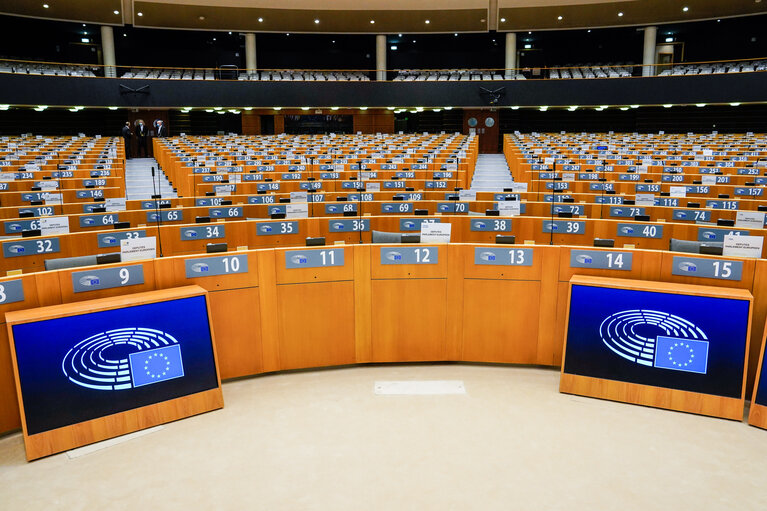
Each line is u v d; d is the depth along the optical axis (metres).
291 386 4.86
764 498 3.32
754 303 4.39
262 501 3.31
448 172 14.48
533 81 27.02
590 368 4.58
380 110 30.34
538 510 3.21
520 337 5.19
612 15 27.56
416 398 4.60
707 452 3.79
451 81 27.45
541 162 17.38
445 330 5.26
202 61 33.88
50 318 3.91
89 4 25.98
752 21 28.50
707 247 4.93
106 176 14.81
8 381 4.13
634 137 24.22
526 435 4.01
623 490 3.39
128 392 4.13
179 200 10.29
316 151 20.23
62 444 3.89
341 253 5.07
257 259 4.91
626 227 7.95
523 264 5.06
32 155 17.70
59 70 25.16
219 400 4.45
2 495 3.42
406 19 28.41
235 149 21.00
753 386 4.28
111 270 4.39
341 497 3.34
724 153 18.39
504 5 27.08
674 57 32.50
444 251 5.14
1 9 25.44
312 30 29.47
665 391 4.37
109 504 3.32
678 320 4.36
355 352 5.26
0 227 8.05
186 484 3.49
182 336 4.36
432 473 3.56
